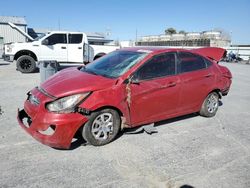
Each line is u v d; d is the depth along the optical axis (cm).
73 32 1274
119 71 434
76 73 458
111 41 3484
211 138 459
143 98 430
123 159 367
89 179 314
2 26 2983
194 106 530
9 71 1287
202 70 532
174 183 314
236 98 814
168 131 483
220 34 4750
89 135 387
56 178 313
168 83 462
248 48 3144
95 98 379
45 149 386
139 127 459
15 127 471
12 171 324
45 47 1234
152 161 365
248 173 345
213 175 336
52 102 363
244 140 456
